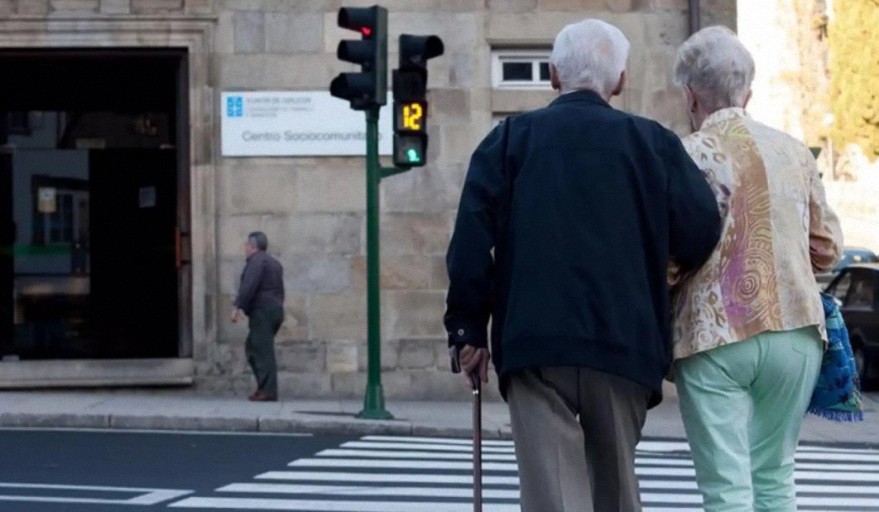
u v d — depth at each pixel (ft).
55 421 61.46
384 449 54.34
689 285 19.51
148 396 71.10
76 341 74.69
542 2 73.26
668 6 73.92
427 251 72.49
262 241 67.92
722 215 19.53
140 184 74.90
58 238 74.79
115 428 61.05
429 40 60.54
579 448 17.87
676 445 58.34
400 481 44.68
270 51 72.18
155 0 71.97
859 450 58.70
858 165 214.48
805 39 230.27
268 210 72.18
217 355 71.92
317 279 72.13
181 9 71.92
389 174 61.77
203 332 71.97
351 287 72.18
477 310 18.31
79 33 71.61
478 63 73.00
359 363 71.97
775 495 20.08
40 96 74.59
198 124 72.02
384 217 72.38
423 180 72.54
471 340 18.35
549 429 17.79
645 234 18.33
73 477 44.27
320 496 40.88
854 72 160.45
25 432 58.75
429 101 72.74
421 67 60.64
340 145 72.13
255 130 72.02
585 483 17.80
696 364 19.45
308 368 71.82
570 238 17.95
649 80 73.77
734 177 19.60
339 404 68.49
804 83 228.84
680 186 18.48
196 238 72.02
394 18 72.90
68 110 74.74
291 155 72.18
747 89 20.40
